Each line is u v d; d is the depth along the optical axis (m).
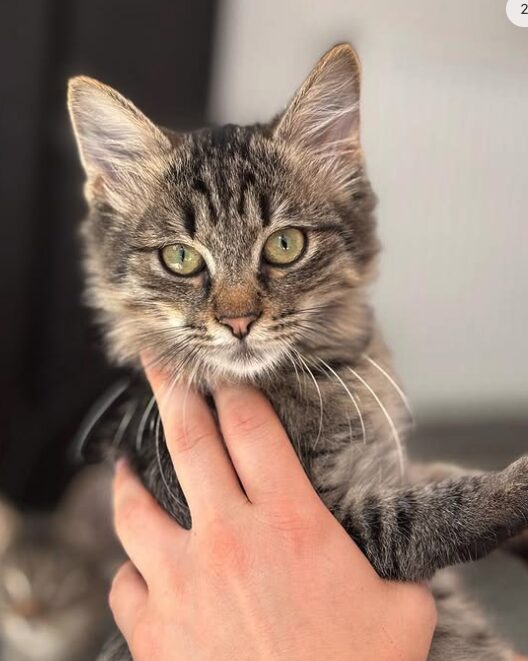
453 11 0.31
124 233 0.19
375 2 0.32
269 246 0.18
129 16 0.33
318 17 0.33
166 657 0.15
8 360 0.36
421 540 0.16
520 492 0.16
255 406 0.17
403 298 0.36
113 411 0.24
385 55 0.32
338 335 0.19
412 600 0.15
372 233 0.20
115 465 0.21
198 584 0.15
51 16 0.33
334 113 0.19
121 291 0.19
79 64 0.33
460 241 0.35
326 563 0.15
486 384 0.38
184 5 0.33
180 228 0.18
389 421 0.18
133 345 0.20
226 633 0.14
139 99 0.34
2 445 0.38
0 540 0.35
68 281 0.36
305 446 0.18
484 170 0.34
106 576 0.34
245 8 0.34
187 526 0.17
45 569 0.34
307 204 0.18
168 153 0.19
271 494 0.16
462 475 0.18
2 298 0.36
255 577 0.15
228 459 0.17
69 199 0.35
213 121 0.35
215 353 0.18
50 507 0.38
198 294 0.18
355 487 0.17
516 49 0.32
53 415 0.37
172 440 0.17
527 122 0.33
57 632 0.34
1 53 0.33
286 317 0.18
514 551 0.21
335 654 0.14
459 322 0.37
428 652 0.16
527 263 0.35
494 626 0.22
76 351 0.36
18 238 0.35
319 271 0.18
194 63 0.34
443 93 0.33
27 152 0.34
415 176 0.34
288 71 0.34
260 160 0.18
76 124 0.19
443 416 0.37
